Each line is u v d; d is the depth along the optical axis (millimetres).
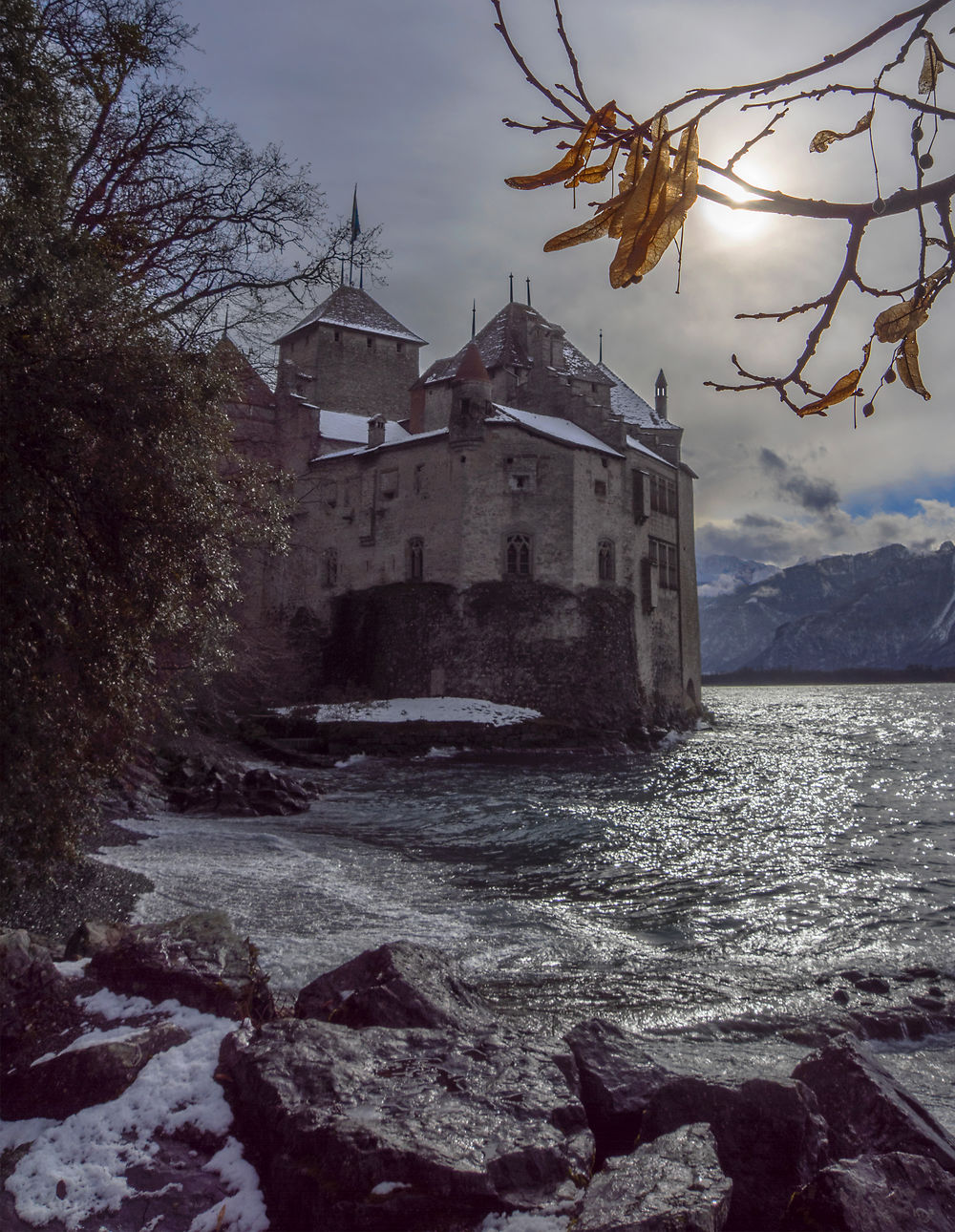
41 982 7148
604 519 59250
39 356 9328
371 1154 4879
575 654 55844
